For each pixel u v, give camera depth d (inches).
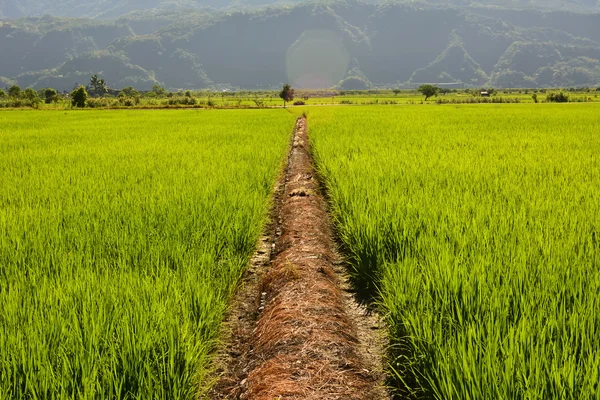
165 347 126.0
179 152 511.2
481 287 146.0
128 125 1010.1
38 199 288.0
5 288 155.4
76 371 110.9
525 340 114.5
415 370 132.0
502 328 125.2
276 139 637.3
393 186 299.6
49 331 124.5
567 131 725.3
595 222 214.7
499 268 158.4
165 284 159.5
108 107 2385.6
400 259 195.0
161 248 193.6
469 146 528.1
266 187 352.2
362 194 278.4
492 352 111.1
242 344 171.0
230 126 922.1
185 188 306.7
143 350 120.1
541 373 103.5
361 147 511.5
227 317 188.9
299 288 190.9
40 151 540.7
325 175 381.7
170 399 114.7
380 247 205.3
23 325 128.4
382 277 196.7
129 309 137.0
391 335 155.3
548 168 373.4
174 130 843.4
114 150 543.5
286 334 156.7
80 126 1001.5
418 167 374.6
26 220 232.1
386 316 163.0
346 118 1108.5
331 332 160.9
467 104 2544.3
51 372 107.9
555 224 213.2
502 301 137.6
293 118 1254.9
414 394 126.7
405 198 261.7
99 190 308.8
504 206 251.6
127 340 120.1
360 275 211.3
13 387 106.0
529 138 617.9
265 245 278.7
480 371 106.4
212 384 138.6
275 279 206.7
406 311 145.5
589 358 103.3
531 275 153.5
